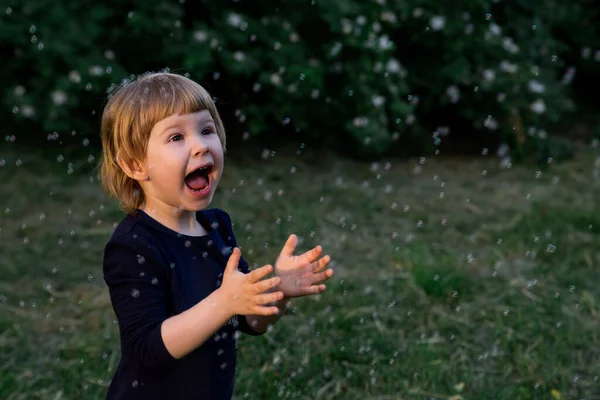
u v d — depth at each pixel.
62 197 3.68
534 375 2.22
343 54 4.41
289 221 3.51
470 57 4.75
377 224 3.60
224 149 1.42
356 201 3.90
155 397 1.28
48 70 3.89
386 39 4.24
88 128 4.17
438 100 4.93
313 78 4.20
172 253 1.29
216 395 1.32
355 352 2.32
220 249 1.37
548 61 5.09
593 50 5.95
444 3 4.61
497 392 2.11
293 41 4.27
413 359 2.28
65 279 2.84
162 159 1.26
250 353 2.28
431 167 4.67
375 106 4.36
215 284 1.33
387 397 2.10
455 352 2.38
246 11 4.41
